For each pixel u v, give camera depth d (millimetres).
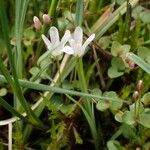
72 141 111
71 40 96
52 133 104
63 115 106
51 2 115
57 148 107
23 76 117
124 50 109
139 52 110
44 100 102
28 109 101
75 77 110
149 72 96
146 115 95
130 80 119
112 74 109
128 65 110
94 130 107
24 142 113
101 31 118
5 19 86
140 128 102
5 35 88
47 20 110
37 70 111
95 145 111
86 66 121
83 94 95
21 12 104
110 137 116
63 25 119
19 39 106
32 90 118
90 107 106
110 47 121
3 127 121
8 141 112
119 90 121
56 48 99
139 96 95
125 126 104
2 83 119
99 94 103
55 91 95
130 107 97
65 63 113
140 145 103
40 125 109
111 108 99
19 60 107
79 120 113
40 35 119
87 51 122
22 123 111
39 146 117
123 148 100
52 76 118
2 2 85
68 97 104
